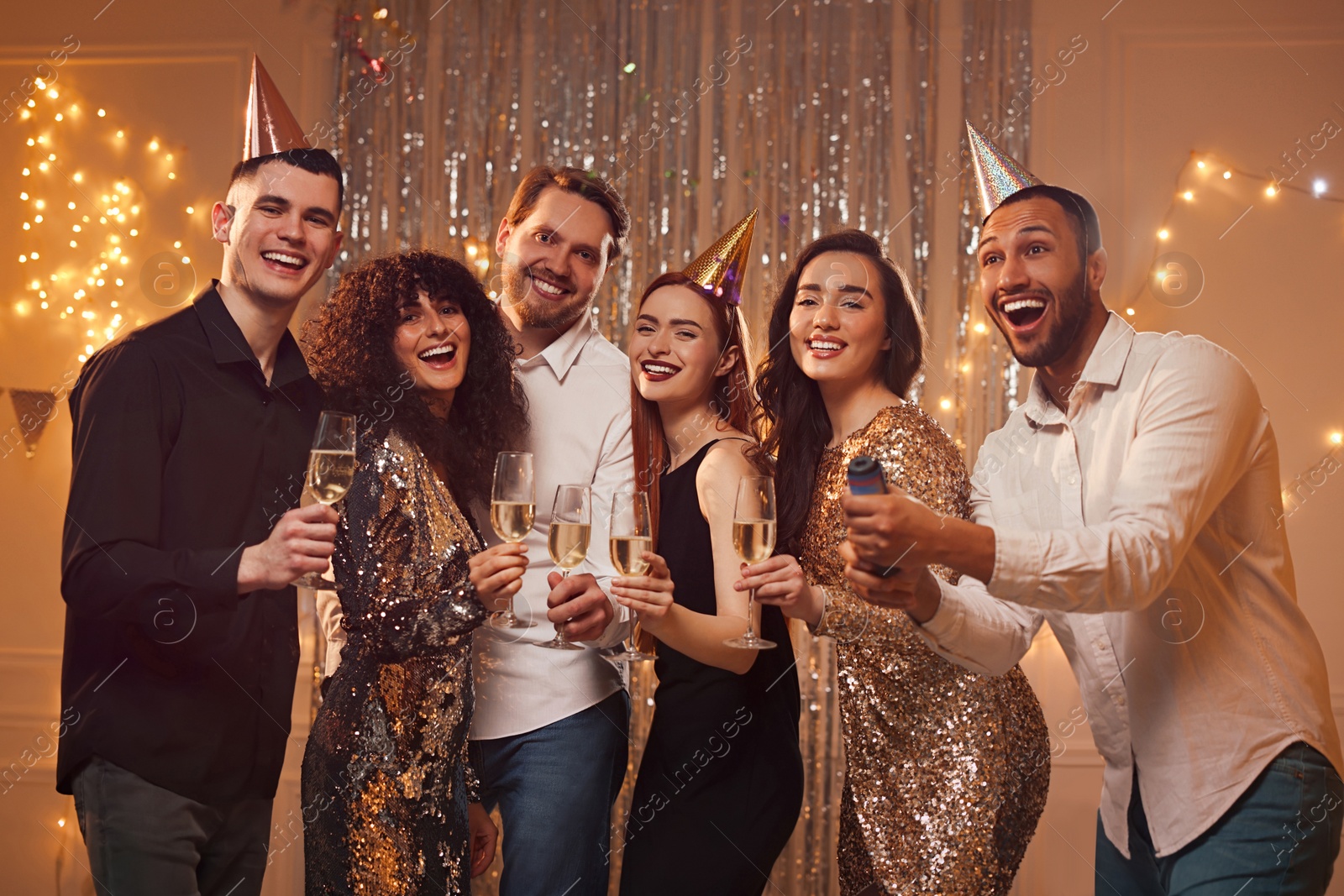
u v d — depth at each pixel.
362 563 1.60
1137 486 1.56
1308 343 2.96
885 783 1.71
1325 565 2.93
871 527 1.41
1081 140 2.99
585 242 2.12
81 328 3.14
